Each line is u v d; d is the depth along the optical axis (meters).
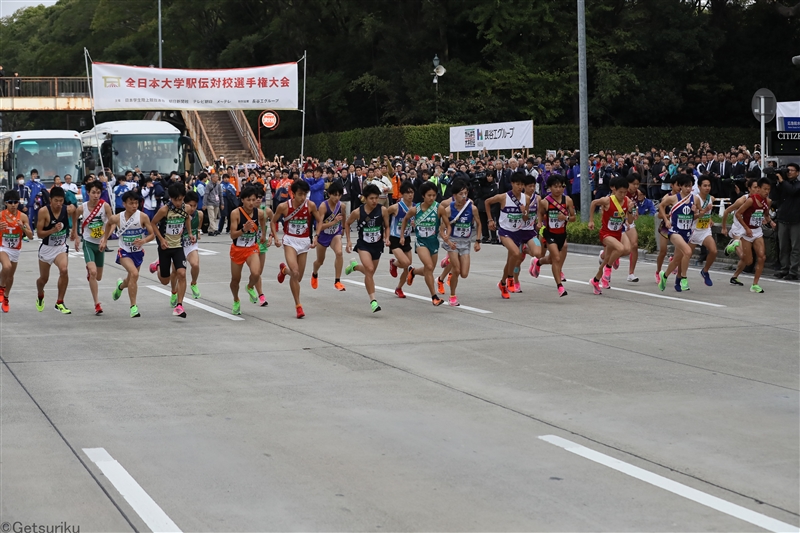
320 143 56.19
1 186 37.00
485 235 27.41
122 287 14.63
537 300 15.41
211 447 7.22
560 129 50.97
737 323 13.06
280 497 6.11
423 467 6.73
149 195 28.03
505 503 5.99
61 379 9.64
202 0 62.91
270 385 9.35
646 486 6.32
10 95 55.00
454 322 13.23
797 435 7.56
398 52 55.59
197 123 49.75
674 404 8.57
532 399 8.77
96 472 6.62
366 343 11.64
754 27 55.94
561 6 53.12
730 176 28.11
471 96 52.66
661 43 52.53
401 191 14.69
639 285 17.25
